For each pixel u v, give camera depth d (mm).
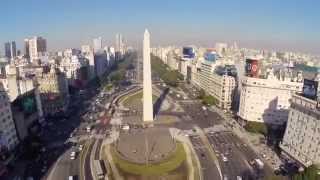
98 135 193250
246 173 139375
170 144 170000
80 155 160875
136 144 169625
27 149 161750
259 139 186250
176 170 141375
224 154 161875
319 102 132375
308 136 137875
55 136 191875
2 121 147875
